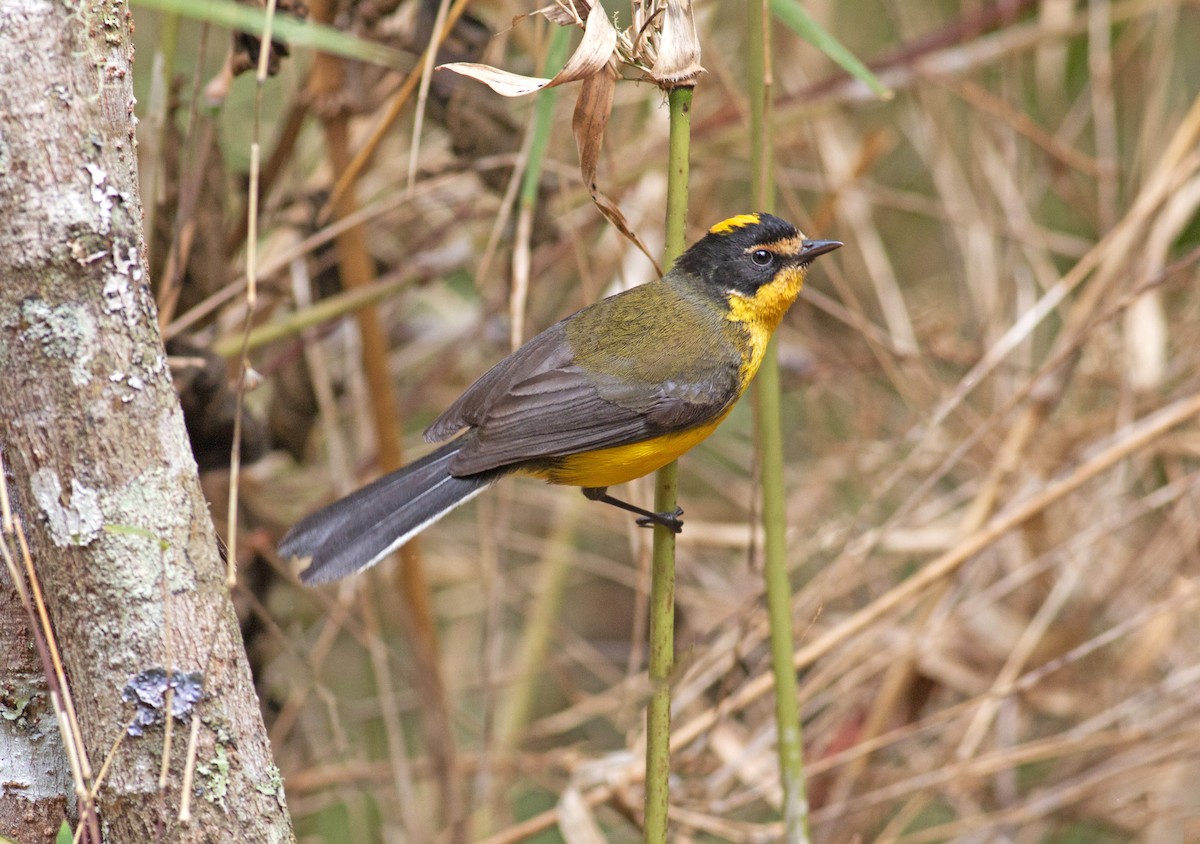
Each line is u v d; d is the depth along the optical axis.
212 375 8.71
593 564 12.89
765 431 7.22
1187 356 12.88
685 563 12.89
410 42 9.68
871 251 13.38
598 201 6.71
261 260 10.77
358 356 11.68
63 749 5.46
